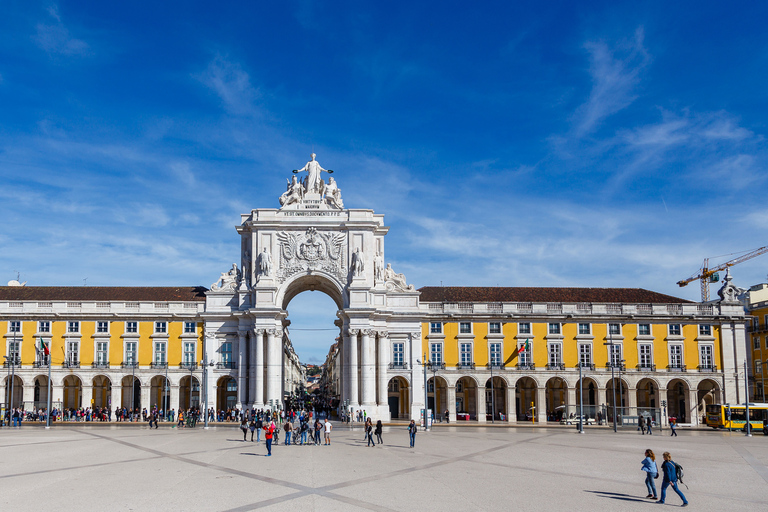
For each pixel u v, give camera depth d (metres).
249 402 44.41
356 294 44.88
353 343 44.34
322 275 45.53
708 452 25.38
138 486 15.66
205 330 45.59
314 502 13.68
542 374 46.56
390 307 46.72
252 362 44.56
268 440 22.84
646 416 39.84
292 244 45.69
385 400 45.31
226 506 13.25
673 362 47.22
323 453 23.52
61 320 45.84
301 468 19.03
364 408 43.81
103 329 46.00
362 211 46.50
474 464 20.28
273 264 45.50
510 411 46.09
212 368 45.34
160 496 14.31
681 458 23.11
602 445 27.83
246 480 16.62
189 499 13.97
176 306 46.38
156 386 47.19
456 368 46.38
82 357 45.62
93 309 46.03
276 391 44.00
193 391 47.28
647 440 31.31
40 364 45.16
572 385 46.47
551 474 18.23
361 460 21.23
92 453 23.03
